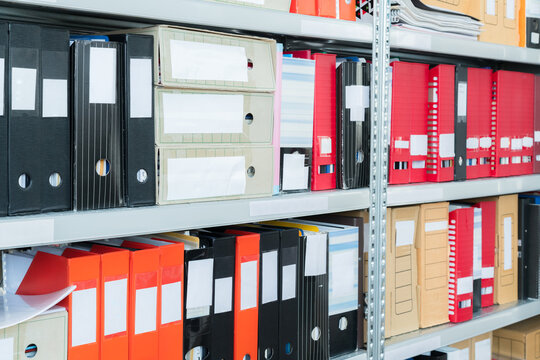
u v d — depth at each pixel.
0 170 0.96
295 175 1.44
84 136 1.06
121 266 1.06
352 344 1.54
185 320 1.17
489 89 1.97
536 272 2.10
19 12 1.25
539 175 2.13
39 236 0.96
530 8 2.12
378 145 1.57
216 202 1.20
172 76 1.13
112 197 1.10
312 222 1.60
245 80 1.25
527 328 2.12
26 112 0.98
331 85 1.51
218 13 1.17
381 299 1.57
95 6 1.00
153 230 1.10
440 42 1.71
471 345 1.96
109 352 1.05
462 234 1.82
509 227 2.07
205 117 1.20
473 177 1.94
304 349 1.38
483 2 1.95
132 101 1.10
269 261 1.30
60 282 1.02
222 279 1.22
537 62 2.09
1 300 1.04
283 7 1.35
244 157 1.27
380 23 1.54
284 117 1.40
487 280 2.00
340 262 1.49
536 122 2.17
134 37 1.09
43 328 0.97
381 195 1.56
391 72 1.66
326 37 1.41
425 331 1.73
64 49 1.02
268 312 1.30
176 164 1.16
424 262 1.75
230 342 1.25
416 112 1.73
